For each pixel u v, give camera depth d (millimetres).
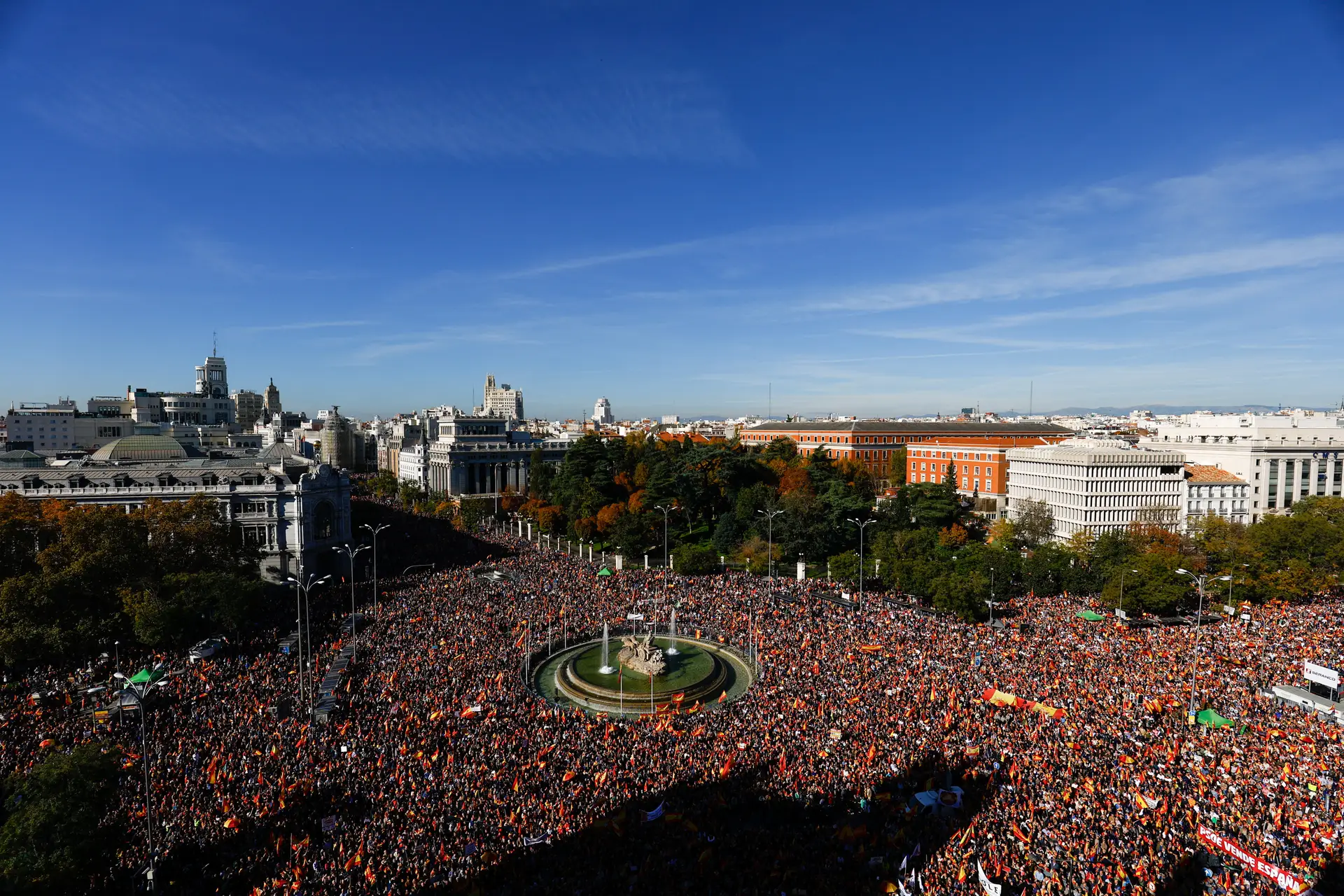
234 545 103188
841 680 69312
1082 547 116312
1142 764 51906
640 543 135750
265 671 72500
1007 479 184375
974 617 91438
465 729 58531
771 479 169750
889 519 140750
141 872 41781
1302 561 102688
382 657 76062
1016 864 40781
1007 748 54625
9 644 70688
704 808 47281
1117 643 79875
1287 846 41938
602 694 72938
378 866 41094
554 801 47719
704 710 66188
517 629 87000
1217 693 65250
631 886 39562
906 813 46625
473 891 38531
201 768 52594
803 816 47719
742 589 108812
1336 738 56438
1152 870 40250
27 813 40906
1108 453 141750
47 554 82875
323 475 127688
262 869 41938
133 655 78062
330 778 50875
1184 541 117375
